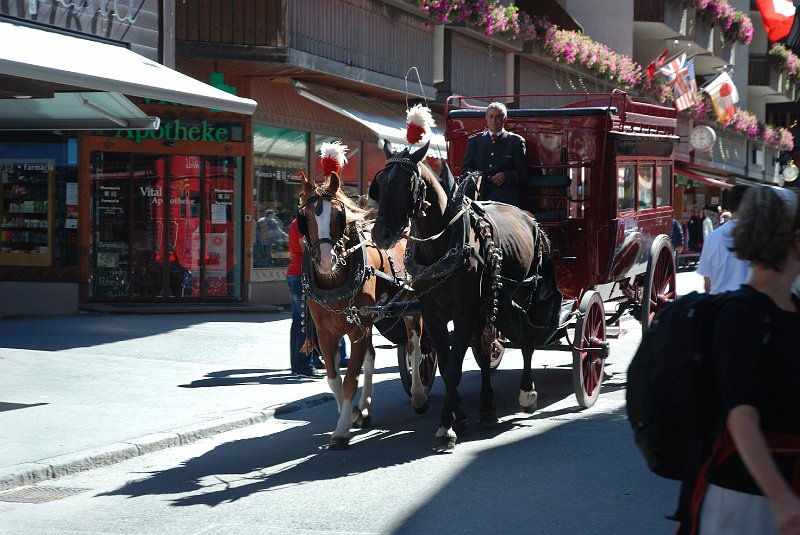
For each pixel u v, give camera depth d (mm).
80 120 13656
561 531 5754
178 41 17406
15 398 9750
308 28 18469
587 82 32906
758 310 3172
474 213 8406
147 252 18750
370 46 20641
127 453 7832
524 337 9414
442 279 8094
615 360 12977
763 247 3229
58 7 13961
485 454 7797
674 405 3285
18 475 7016
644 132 11609
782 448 3180
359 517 6082
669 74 34062
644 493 6562
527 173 9977
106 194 18406
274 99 20078
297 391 10484
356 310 8070
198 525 5992
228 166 19203
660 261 12164
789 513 2928
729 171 47438
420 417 9484
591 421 9094
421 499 6477
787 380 3158
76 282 18125
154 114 18547
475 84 25438
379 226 7684
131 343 13789
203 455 7984
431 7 22062
